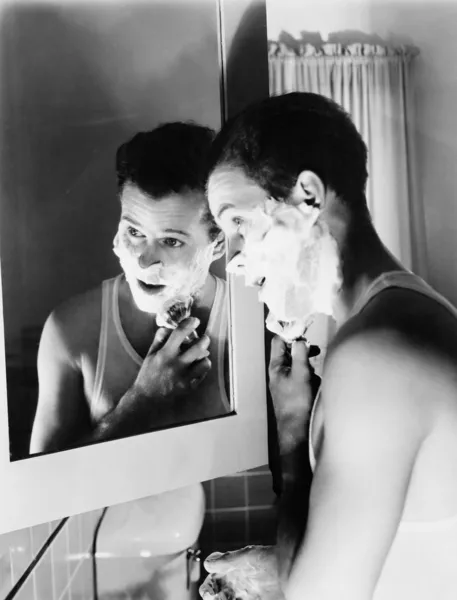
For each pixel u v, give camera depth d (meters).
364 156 0.96
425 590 0.95
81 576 1.11
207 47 0.98
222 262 1.02
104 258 0.92
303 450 1.06
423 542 0.95
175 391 1.02
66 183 0.88
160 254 0.97
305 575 1.03
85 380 0.93
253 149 1.00
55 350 0.89
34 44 0.85
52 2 0.85
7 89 0.83
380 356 0.95
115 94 0.92
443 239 0.95
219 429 1.07
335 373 0.99
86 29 0.89
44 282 0.87
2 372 0.85
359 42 0.96
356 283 0.98
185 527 1.12
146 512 1.15
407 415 0.94
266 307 1.05
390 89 0.96
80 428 0.93
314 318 1.02
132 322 0.97
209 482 1.13
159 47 0.95
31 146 0.85
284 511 1.09
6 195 0.83
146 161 0.95
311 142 0.98
